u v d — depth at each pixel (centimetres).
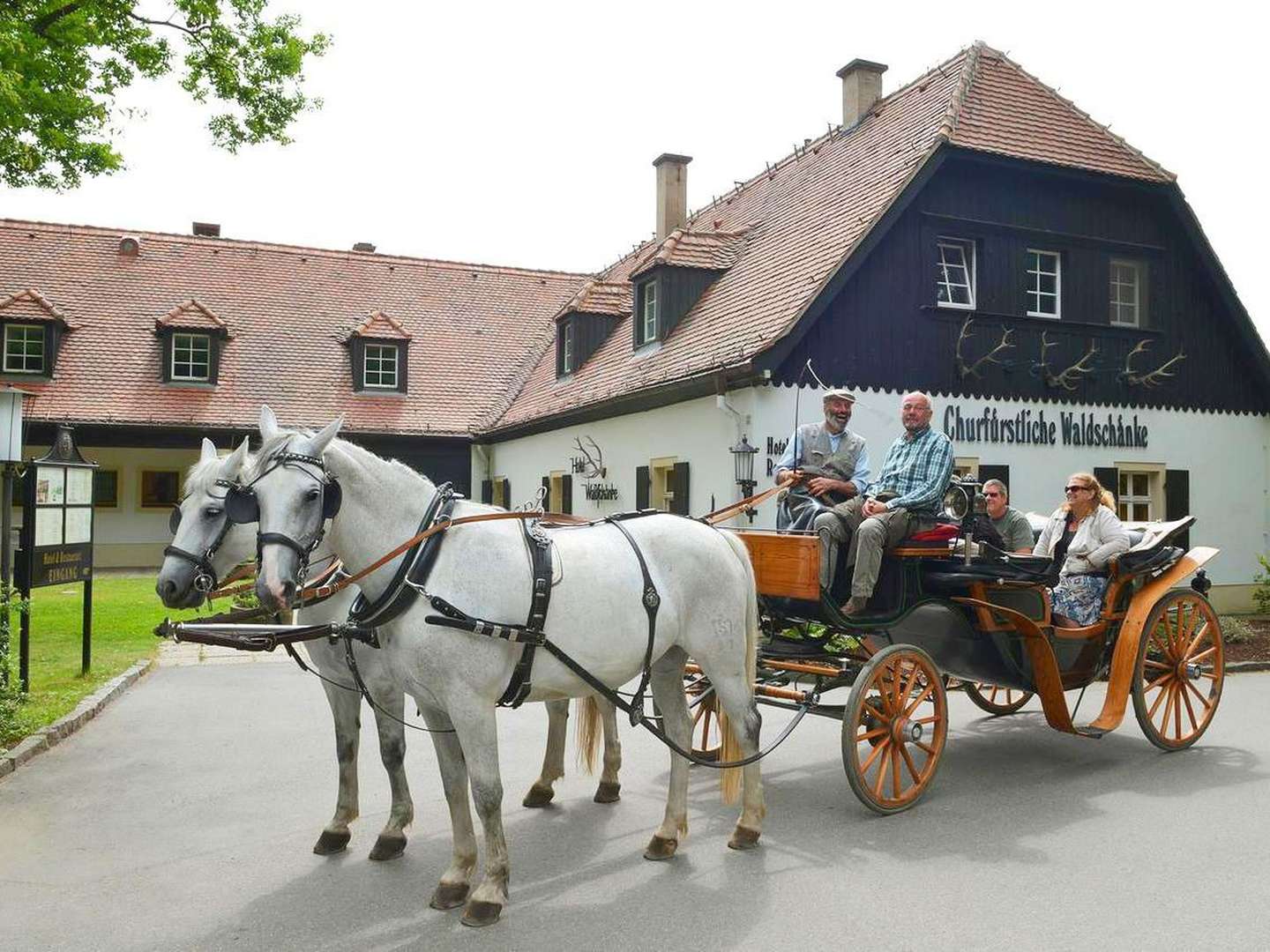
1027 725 838
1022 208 1480
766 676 701
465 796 462
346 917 438
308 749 744
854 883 473
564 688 470
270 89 1405
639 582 491
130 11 1273
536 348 2647
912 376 1382
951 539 668
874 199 1409
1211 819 573
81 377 2255
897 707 594
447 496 464
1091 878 479
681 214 2294
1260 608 1594
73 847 528
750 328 1377
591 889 469
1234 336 1641
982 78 1593
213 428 2233
